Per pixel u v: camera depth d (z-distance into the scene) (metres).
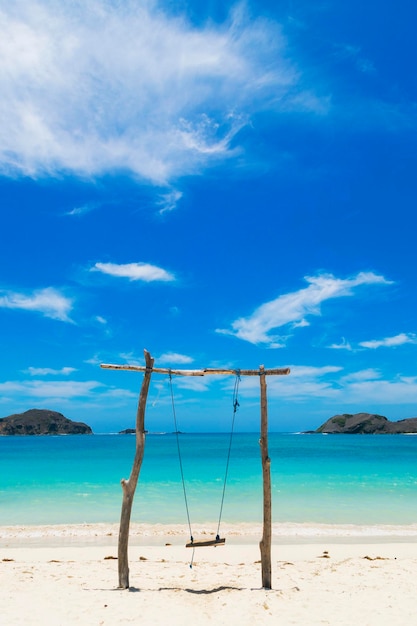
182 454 62.41
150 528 17.67
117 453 66.06
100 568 11.96
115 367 10.03
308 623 8.08
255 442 122.56
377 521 18.81
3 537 16.25
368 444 100.62
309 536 16.44
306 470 38.62
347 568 12.04
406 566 12.24
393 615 8.48
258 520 19.08
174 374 10.18
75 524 18.33
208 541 9.66
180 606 8.82
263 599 9.29
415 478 32.59
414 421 196.12
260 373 10.12
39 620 8.00
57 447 91.25
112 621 8.02
